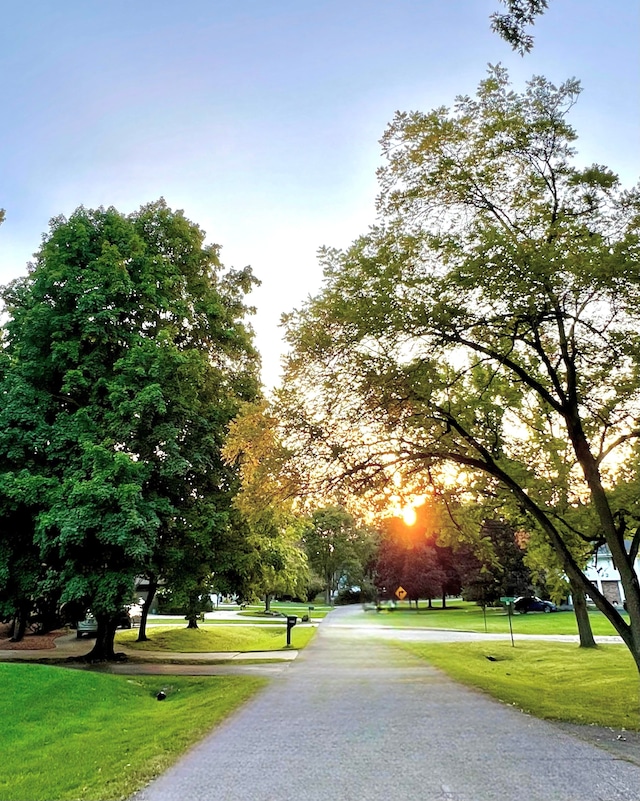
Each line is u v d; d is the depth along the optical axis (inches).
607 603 454.3
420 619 1951.3
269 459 526.9
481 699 450.3
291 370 515.2
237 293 961.5
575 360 486.3
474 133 477.4
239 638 1168.2
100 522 588.1
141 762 279.7
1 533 673.6
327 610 2780.5
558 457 568.1
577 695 491.5
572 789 232.7
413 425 510.6
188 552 724.7
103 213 836.6
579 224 455.2
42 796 235.9
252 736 330.6
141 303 760.3
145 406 645.9
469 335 463.5
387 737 325.1
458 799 221.9
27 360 728.3
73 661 764.6
